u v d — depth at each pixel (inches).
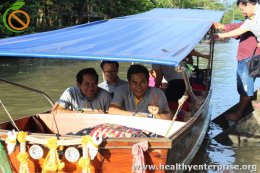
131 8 1182.3
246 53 266.4
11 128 178.5
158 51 159.8
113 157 143.0
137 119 185.5
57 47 168.1
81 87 199.6
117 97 193.9
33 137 145.1
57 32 212.5
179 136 154.0
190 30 217.3
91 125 190.7
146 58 145.3
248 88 272.4
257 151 246.7
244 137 261.7
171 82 236.2
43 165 146.6
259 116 262.1
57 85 456.1
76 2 997.2
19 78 502.0
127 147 140.9
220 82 474.6
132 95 193.5
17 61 650.8
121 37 194.7
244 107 280.2
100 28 224.5
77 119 191.5
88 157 140.5
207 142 259.6
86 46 170.6
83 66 616.1
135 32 209.8
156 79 244.1
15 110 329.4
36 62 646.5
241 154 241.3
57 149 143.0
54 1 918.4
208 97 255.1
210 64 294.8
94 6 1073.5
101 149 141.4
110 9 1119.0
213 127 290.8
